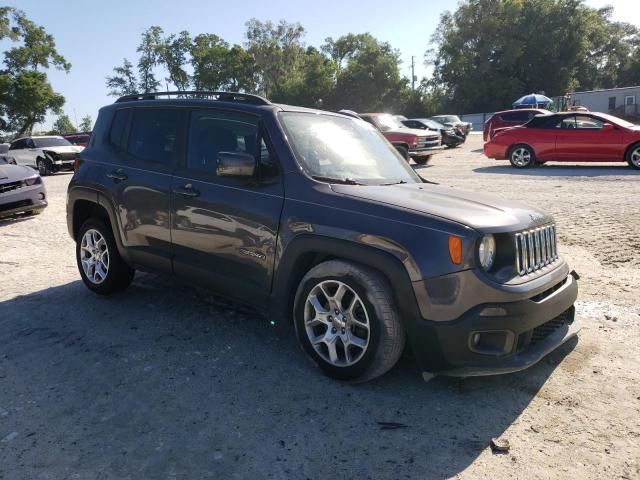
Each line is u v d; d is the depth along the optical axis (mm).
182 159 4383
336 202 3457
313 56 72875
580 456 2734
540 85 67438
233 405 3234
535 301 3215
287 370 3680
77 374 3645
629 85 80688
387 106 73062
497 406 3213
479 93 66562
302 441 2873
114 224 4844
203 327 4449
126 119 5023
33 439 2895
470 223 3105
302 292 3572
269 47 76062
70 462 2701
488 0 65500
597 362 3736
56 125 66562
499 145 15680
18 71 54312
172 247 4355
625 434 2912
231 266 3951
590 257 6277
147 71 73562
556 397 3297
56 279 5914
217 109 4289
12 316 4750
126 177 4703
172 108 4621
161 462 2701
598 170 13898
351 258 3295
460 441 2873
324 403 3250
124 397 3336
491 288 3029
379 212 3291
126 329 4418
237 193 3885
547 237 3596
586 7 65250
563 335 3604
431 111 70875
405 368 3699
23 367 3754
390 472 2627
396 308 3215
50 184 16750
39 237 8266
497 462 2693
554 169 14594
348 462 2703
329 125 4379
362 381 3412
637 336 4148
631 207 8922
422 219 3168
